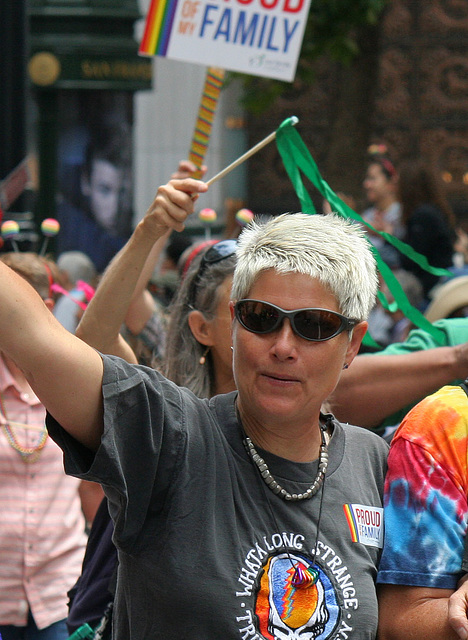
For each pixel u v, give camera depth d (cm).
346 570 604
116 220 2627
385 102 3844
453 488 647
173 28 1020
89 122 2598
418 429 663
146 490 571
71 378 537
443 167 3831
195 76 3950
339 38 2681
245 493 599
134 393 559
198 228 3416
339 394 846
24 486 1120
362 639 598
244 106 2908
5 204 1856
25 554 1110
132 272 800
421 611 624
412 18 3809
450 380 840
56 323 546
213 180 825
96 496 1193
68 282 1900
